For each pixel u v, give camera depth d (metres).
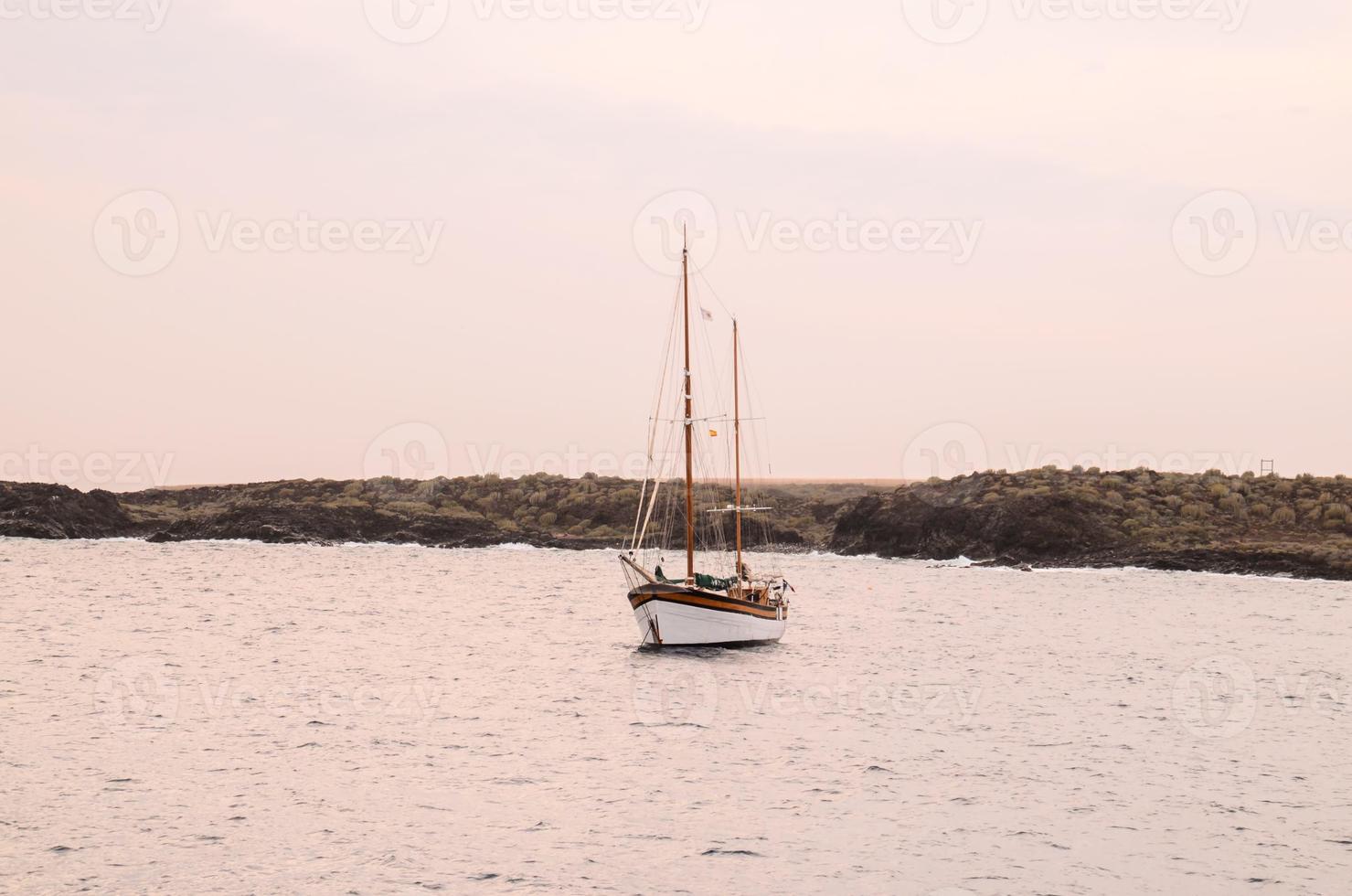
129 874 29.44
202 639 75.06
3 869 29.59
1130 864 31.22
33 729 45.12
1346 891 29.55
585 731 46.03
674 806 35.75
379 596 108.12
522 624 85.56
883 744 44.16
